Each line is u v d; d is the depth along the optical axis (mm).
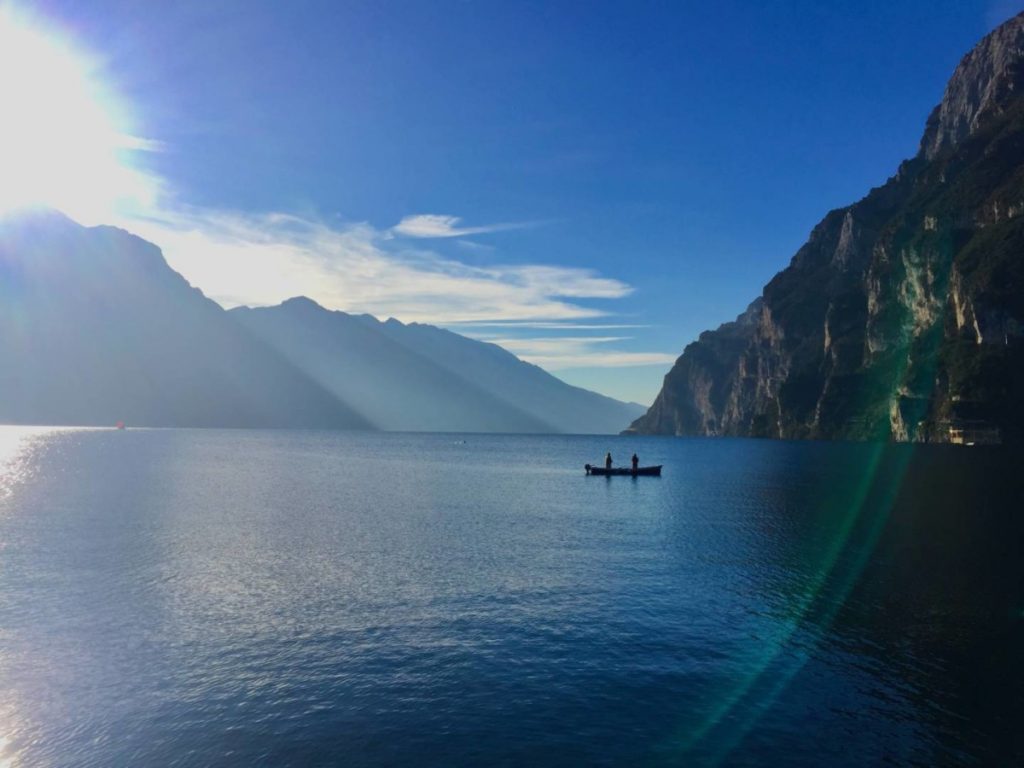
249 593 32281
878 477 98625
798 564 38719
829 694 21578
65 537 46750
